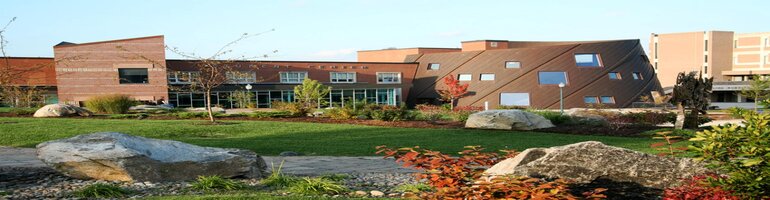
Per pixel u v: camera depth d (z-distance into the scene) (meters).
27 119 23.64
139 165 7.48
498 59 55.81
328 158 12.48
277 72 55.28
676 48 84.69
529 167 5.77
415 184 7.86
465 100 55.56
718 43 82.50
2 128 18.38
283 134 18.67
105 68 47.25
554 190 3.99
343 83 58.06
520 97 53.28
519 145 15.52
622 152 5.99
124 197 6.40
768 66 79.81
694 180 4.91
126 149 7.58
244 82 53.00
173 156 7.98
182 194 6.62
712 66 82.12
